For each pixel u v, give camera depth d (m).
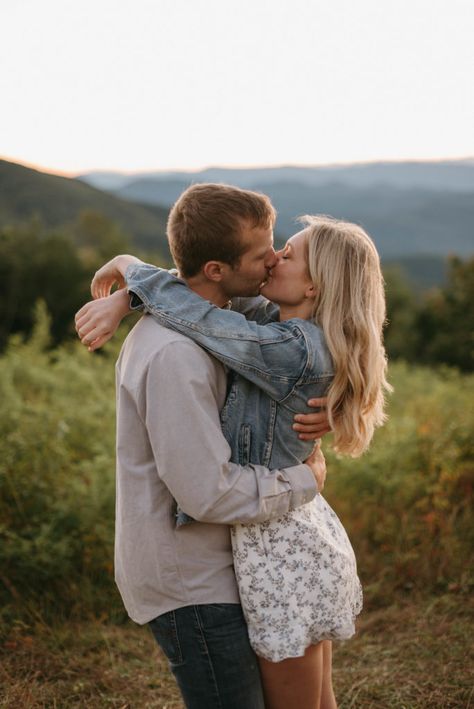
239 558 1.77
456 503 4.85
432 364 22.36
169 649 1.80
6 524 3.71
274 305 2.17
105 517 3.77
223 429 1.78
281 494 1.74
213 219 1.79
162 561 1.76
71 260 29.31
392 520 4.48
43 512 3.85
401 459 4.95
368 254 1.89
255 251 1.84
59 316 28.12
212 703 1.78
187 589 1.76
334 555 1.84
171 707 2.80
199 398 1.70
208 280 1.88
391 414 7.33
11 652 3.15
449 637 3.34
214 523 1.77
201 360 1.73
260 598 1.75
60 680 2.98
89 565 3.67
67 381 6.57
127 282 1.92
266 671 1.83
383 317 1.95
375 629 3.56
